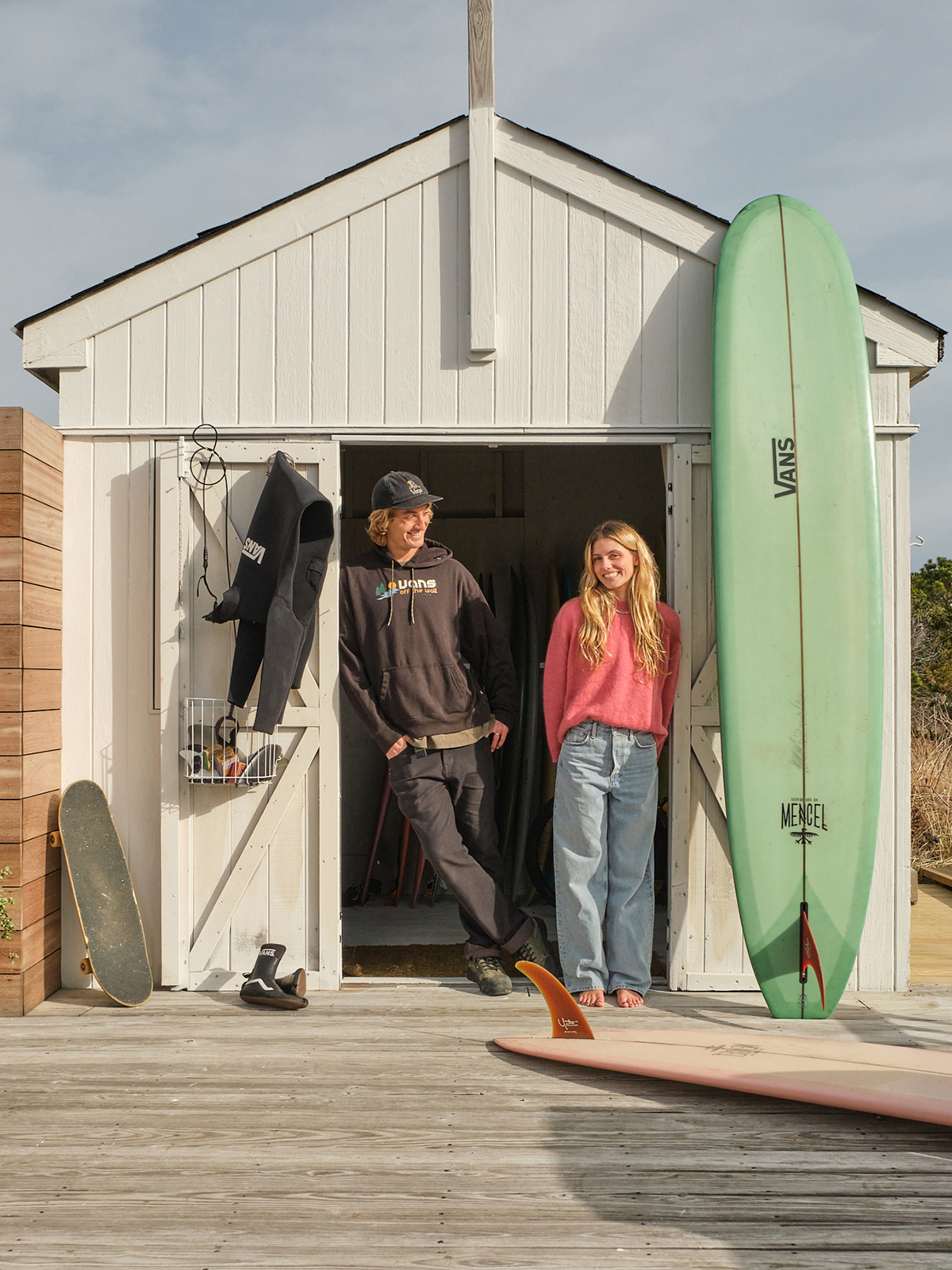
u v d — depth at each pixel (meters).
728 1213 1.79
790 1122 2.21
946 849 5.80
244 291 3.30
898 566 3.24
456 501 5.73
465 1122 2.19
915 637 11.82
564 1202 1.83
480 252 3.24
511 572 5.50
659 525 5.66
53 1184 1.90
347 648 3.25
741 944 3.24
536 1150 2.05
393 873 5.32
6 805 2.99
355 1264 1.62
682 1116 2.23
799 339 3.16
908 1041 2.73
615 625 3.03
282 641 2.98
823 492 3.12
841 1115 2.24
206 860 3.26
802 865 3.02
